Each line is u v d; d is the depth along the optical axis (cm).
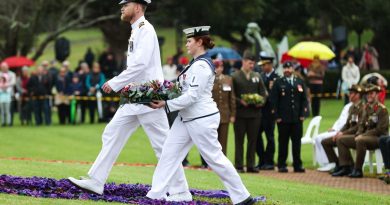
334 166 3394
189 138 1995
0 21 6875
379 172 3158
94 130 5097
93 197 2014
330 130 3444
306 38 7950
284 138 3362
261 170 3453
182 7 7300
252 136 3306
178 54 6731
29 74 6062
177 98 1955
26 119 5509
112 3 7338
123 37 7538
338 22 7200
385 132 3128
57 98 5509
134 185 2258
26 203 1825
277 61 6275
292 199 2289
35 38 7450
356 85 3259
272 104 3366
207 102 1975
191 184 2511
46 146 4344
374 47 7538
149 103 1998
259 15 7300
